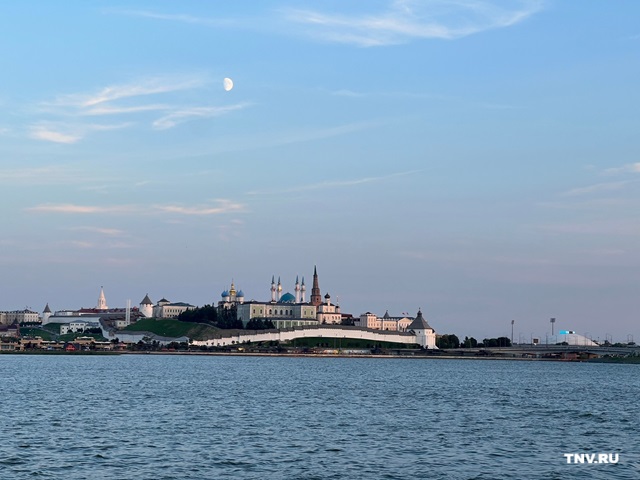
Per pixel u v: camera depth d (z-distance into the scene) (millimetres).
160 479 88500
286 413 153375
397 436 122625
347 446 111812
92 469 93000
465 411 165625
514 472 95875
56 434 118562
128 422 134375
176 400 179125
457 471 95625
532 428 137750
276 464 97812
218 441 114312
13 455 100375
